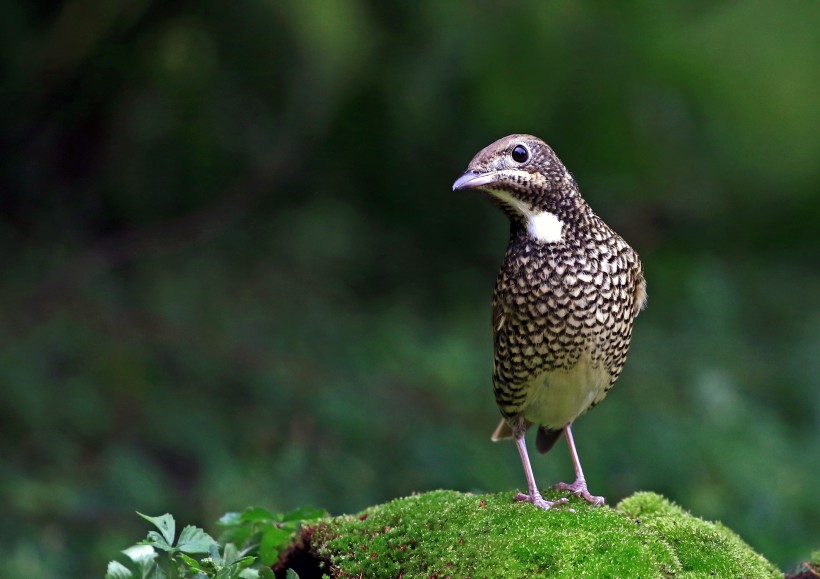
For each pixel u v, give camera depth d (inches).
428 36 522.9
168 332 563.2
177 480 470.9
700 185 673.0
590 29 552.4
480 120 564.1
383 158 625.3
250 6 482.3
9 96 551.5
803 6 626.5
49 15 530.6
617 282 266.2
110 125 585.9
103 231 616.7
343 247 655.1
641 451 499.5
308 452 487.2
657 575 201.8
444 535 218.2
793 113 636.1
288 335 583.8
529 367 268.7
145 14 517.3
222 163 615.8
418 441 501.0
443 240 674.8
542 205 263.9
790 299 705.6
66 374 518.9
